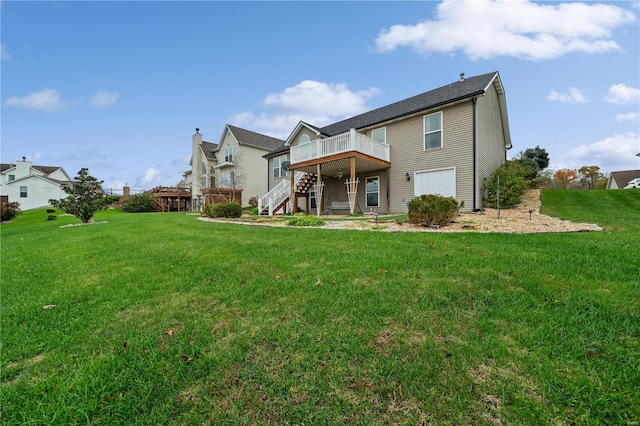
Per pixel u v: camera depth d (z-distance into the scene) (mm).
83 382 1740
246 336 2172
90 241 6684
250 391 1644
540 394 1532
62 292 3287
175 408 1549
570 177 34656
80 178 11914
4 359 2014
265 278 3377
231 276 3518
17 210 21500
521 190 11414
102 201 12227
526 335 2027
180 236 6758
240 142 24281
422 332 2123
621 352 1812
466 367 1744
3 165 39750
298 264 3895
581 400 1479
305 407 1522
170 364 1891
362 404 1526
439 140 11984
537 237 5195
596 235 5285
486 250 4246
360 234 6109
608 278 2975
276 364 1851
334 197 16781
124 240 6527
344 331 2172
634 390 1523
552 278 3002
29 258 5199
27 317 2672
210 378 1749
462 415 1439
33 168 40812
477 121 11195
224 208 13133
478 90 10820
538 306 2434
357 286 3010
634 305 2365
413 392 1586
